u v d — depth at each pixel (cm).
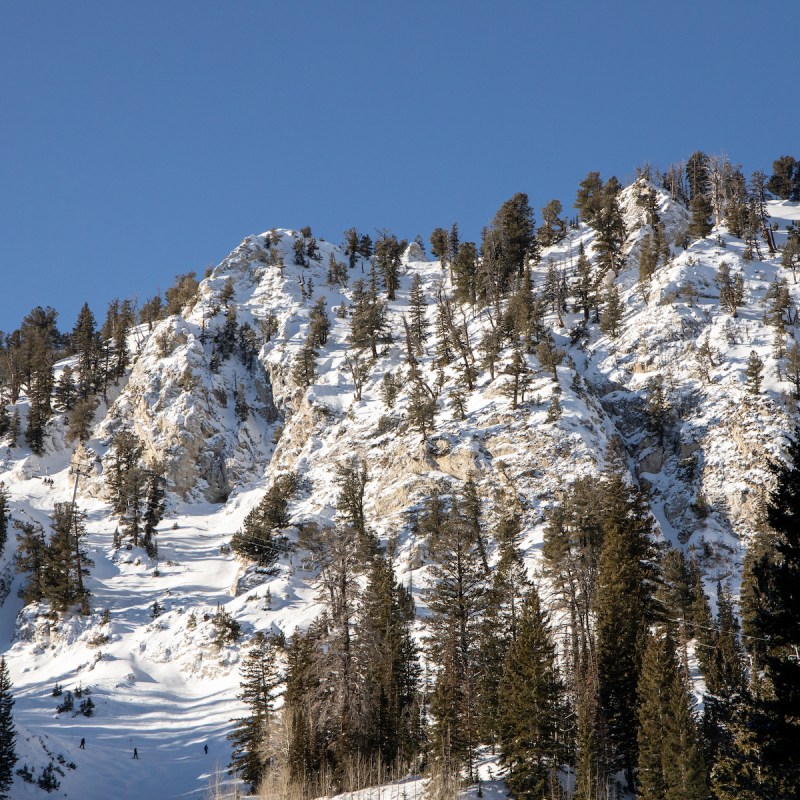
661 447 11900
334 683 5297
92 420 16500
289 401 15662
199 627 10144
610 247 16800
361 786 5138
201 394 15725
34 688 9506
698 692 6291
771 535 7700
